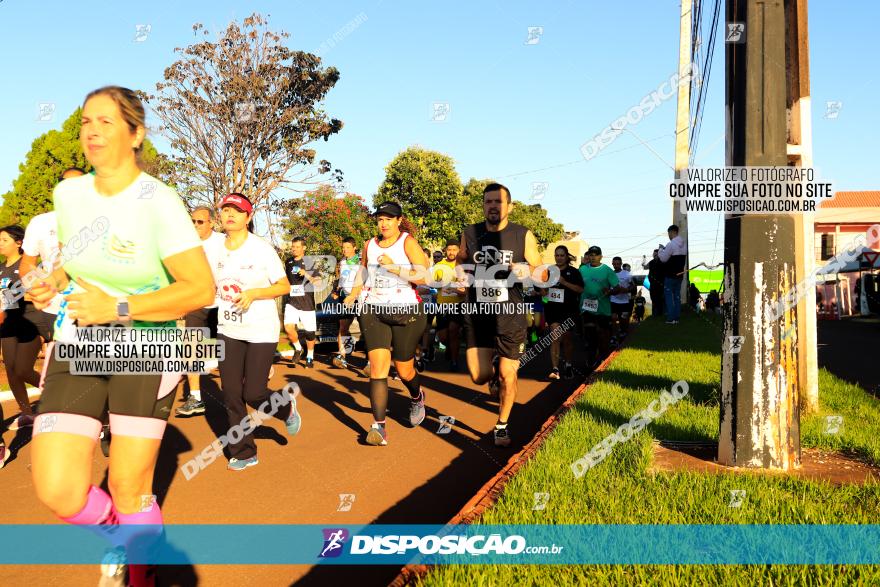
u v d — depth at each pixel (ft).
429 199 196.03
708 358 32.96
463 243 19.47
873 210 146.61
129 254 8.62
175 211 8.54
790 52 19.51
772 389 13.76
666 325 55.62
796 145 19.60
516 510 11.03
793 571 8.75
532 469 13.51
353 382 33.06
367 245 20.04
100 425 8.43
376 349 19.52
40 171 124.06
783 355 13.79
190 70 59.67
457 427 22.12
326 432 21.54
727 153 15.92
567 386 30.89
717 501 11.44
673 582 8.57
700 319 61.41
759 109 13.89
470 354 19.45
